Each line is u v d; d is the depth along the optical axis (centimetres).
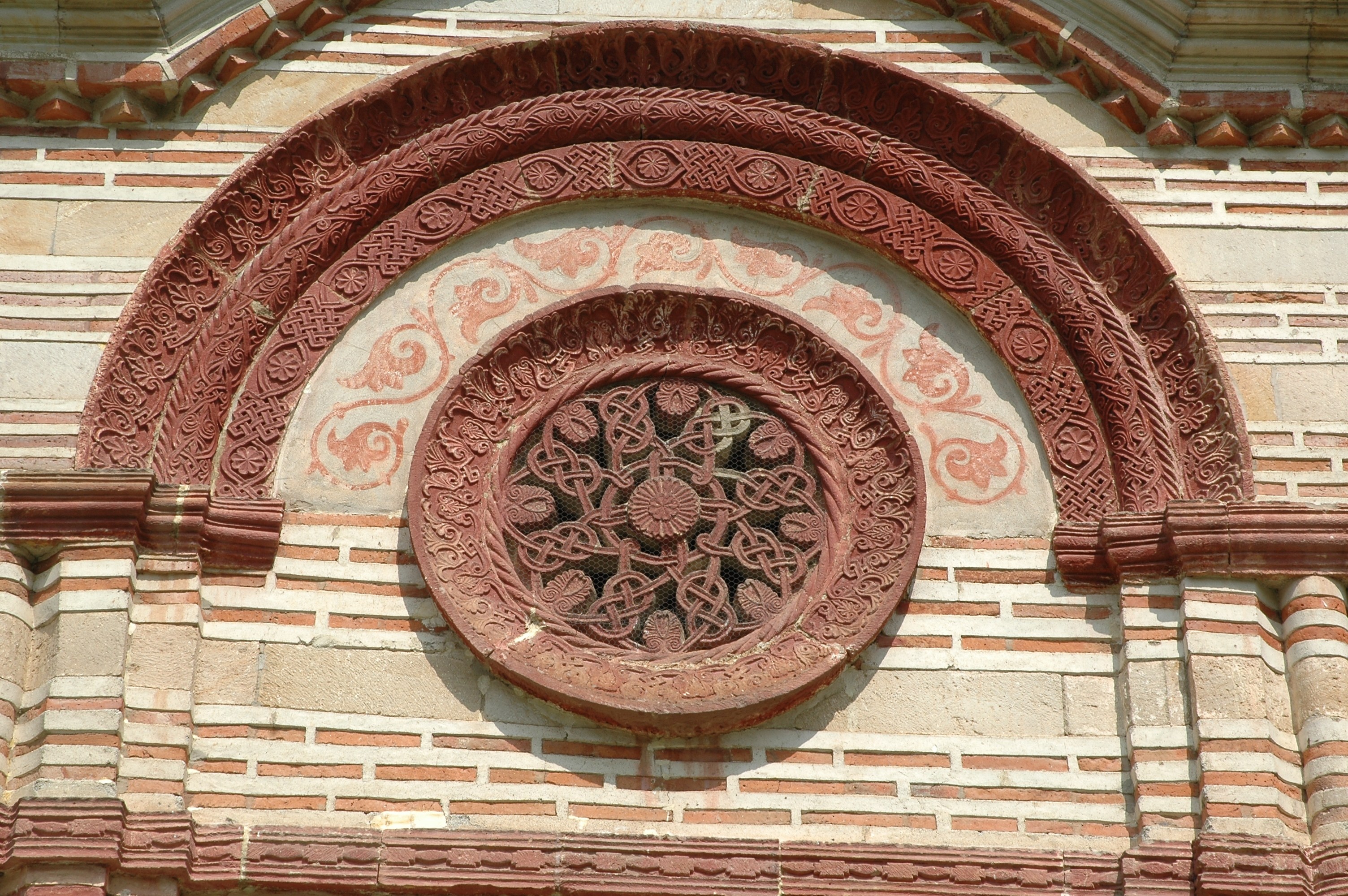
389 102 1041
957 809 902
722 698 905
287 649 920
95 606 901
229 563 936
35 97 1040
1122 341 1002
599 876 861
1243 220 1044
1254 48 1066
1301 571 936
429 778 895
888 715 923
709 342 1013
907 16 1098
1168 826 884
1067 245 1034
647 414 988
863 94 1063
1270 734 901
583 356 1006
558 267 1034
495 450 976
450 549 944
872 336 1024
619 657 923
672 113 1055
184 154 1036
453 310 1018
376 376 996
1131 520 951
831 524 962
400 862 856
